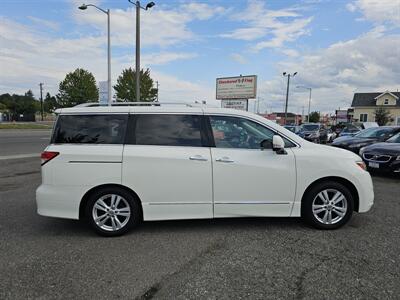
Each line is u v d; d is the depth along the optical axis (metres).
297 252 3.80
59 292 2.98
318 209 4.55
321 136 24.95
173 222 4.90
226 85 31.78
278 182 4.44
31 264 3.52
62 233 4.47
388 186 7.59
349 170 4.52
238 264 3.51
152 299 2.87
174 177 4.31
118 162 4.26
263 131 4.59
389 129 12.26
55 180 4.26
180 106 4.61
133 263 3.54
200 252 3.82
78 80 52.47
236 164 4.36
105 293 2.96
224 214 4.43
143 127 4.43
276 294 2.93
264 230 4.54
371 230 4.52
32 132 31.66
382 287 3.04
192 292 2.97
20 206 5.77
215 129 4.50
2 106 84.06
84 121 4.41
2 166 10.30
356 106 64.81
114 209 4.34
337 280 3.16
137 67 17.59
